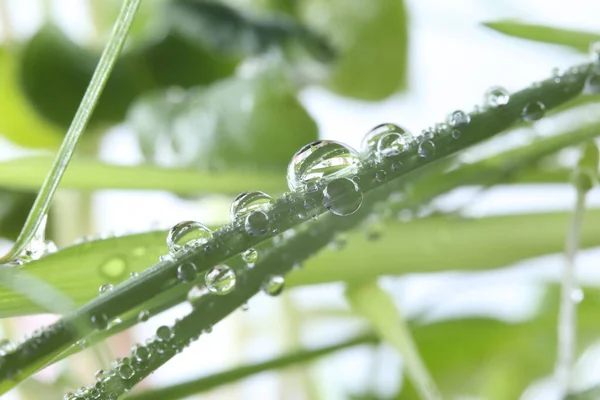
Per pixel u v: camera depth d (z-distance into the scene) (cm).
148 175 14
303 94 22
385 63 23
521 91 12
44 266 12
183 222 12
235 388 21
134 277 11
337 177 11
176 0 20
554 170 16
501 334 20
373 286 14
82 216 20
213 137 18
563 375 14
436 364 20
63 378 16
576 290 14
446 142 11
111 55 11
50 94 20
